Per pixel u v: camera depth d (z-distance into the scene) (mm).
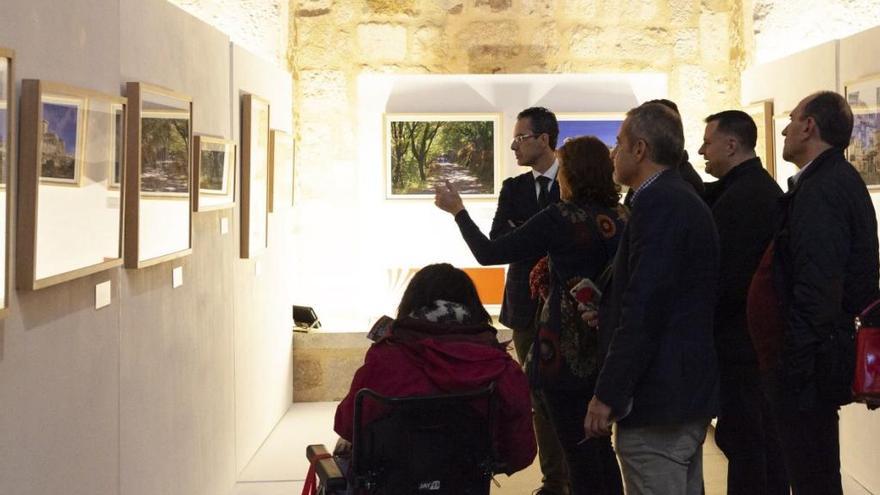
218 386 5289
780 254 3748
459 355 3055
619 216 3986
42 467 2996
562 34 8297
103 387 3514
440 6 8273
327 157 8195
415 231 8109
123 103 3623
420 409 2984
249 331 6098
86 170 3242
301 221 8188
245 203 5801
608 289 3406
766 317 3744
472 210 8023
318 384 7773
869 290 3658
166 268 4312
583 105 8062
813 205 3600
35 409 2951
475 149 8023
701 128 8305
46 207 2916
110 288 3580
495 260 4039
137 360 3910
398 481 3006
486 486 3086
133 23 3879
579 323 3859
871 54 5082
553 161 5105
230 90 5578
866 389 3514
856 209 3629
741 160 4203
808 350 3559
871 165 5066
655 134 3293
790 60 6352
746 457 4105
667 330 3188
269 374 6777
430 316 3145
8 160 2707
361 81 8070
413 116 8016
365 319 8164
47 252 2932
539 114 5070
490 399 3035
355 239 8180
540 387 3957
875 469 5219
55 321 3094
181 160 4418
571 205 3957
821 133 3711
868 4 7023
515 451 3143
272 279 6844
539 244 3941
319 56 8203
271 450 6410
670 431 3223
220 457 5336
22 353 2865
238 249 5785
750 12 7512
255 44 7398
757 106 6918
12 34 2771
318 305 8188
